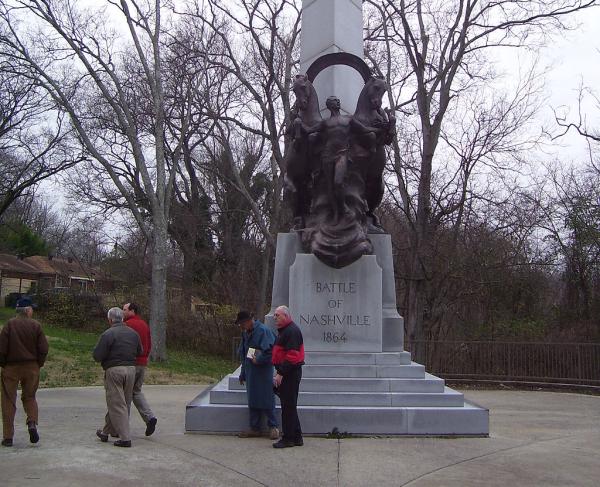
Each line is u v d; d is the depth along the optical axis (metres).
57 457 7.32
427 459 7.39
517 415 11.98
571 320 26.80
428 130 24.31
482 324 26.55
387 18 25.97
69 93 26.00
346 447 7.96
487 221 27.48
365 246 10.21
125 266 41.56
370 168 10.97
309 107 11.11
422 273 23.95
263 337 8.41
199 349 31.27
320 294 10.16
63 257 66.19
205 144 39.19
